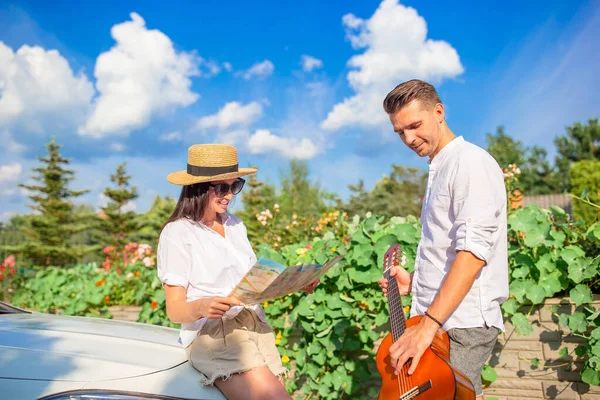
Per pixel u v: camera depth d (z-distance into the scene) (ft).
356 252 12.14
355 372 12.25
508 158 102.37
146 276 17.38
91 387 6.49
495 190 6.85
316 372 12.56
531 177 116.78
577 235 11.76
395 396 6.92
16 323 8.21
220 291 7.55
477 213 6.63
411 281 8.59
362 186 54.75
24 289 22.22
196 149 7.85
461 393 6.21
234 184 7.91
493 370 11.05
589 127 119.44
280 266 6.34
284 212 62.75
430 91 7.37
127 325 9.11
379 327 12.32
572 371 10.73
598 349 9.96
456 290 6.48
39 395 6.29
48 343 7.20
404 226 12.12
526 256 11.11
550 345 10.93
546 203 79.97
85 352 7.07
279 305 13.08
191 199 7.81
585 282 11.04
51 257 52.95
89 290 17.94
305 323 12.45
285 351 13.23
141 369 6.91
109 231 59.98
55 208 56.59
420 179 62.44
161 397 6.73
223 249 7.76
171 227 7.61
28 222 55.01
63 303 18.76
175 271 7.35
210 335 7.34
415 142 7.47
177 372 7.15
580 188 55.52
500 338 11.26
